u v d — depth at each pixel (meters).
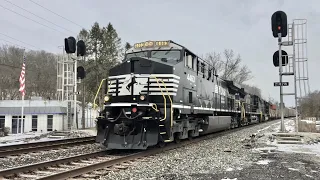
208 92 17.77
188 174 8.12
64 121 31.20
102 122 11.55
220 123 20.20
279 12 18.14
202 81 16.48
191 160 10.20
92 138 18.66
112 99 11.99
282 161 10.13
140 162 9.72
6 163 9.89
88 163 9.66
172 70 11.88
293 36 18.12
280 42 18.23
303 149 13.20
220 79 21.66
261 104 45.19
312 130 22.84
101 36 38.34
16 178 7.45
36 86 62.97
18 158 10.79
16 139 17.89
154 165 9.25
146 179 7.48
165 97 11.55
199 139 16.61
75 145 14.76
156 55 13.37
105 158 10.61
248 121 34.62
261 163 9.77
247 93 34.75
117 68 12.16
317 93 49.19
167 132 11.32
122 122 11.15
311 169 8.81
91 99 42.66
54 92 63.38
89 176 7.54
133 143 11.01
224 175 8.01
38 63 63.69
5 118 31.73
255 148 13.50
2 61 59.50
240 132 22.88
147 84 11.56
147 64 11.73
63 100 31.78
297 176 7.88
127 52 14.09
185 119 13.88
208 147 13.62
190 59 14.53
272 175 8.00
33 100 32.94
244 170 8.64
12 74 60.06
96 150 12.96
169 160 10.16
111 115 11.70
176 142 14.18
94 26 38.41
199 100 15.70
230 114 25.47
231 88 25.33
